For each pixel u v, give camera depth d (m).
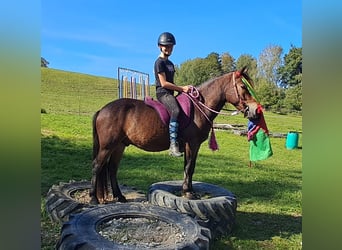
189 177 3.28
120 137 3.30
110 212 2.73
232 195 3.40
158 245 2.20
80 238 2.18
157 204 3.17
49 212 3.19
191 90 3.28
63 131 8.58
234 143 9.91
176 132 3.12
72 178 4.95
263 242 3.12
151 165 6.44
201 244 2.30
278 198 4.79
